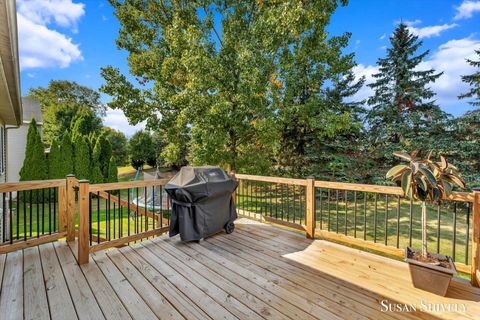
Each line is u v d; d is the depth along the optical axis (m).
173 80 7.16
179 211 3.49
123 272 2.66
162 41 7.82
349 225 6.30
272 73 7.07
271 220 4.33
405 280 2.47
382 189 2.88
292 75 7.27
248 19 7.57
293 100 8.38
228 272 2.66
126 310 2.01
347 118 7.35
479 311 1.98
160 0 7.77
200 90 6.48
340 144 9.08
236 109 6.76
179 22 6.65
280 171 10.01
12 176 9.84
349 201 8.96
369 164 9.08
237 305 2.08
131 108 7.59
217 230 3.76
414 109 9.10
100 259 2.98
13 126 8.35
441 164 2.30
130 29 7.97
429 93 9.02
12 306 2.06
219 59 6.79
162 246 3.40
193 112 6.34
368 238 5.30
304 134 9.58
